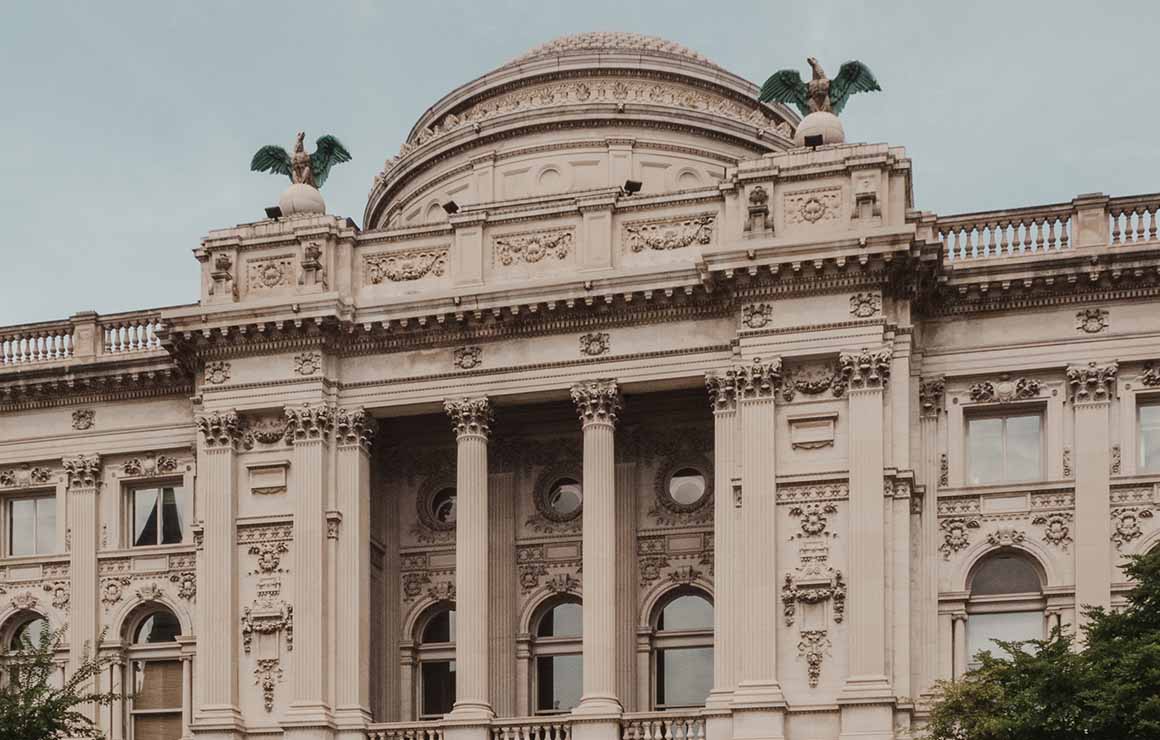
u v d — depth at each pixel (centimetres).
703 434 7331
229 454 7169
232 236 7344
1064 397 6881
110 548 7662
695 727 6619
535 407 7350
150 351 7725
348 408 7188
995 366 6919
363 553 7119
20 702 6775
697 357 6906
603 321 7012
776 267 6700
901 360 6706
